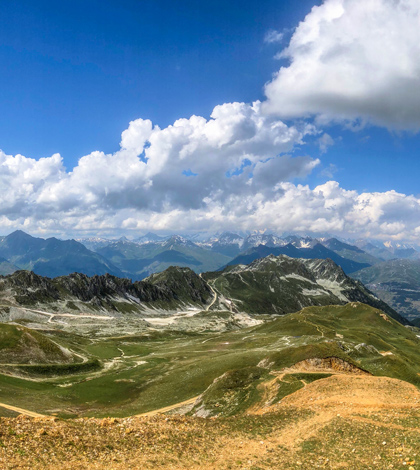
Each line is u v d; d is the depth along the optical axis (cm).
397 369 9262
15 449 2445
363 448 2850
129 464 2527
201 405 6888
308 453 2906
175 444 3042
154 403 8131
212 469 2608
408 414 3653
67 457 2491
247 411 5859
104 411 7538
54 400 8175
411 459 2494
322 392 5031
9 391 8181
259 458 2850
